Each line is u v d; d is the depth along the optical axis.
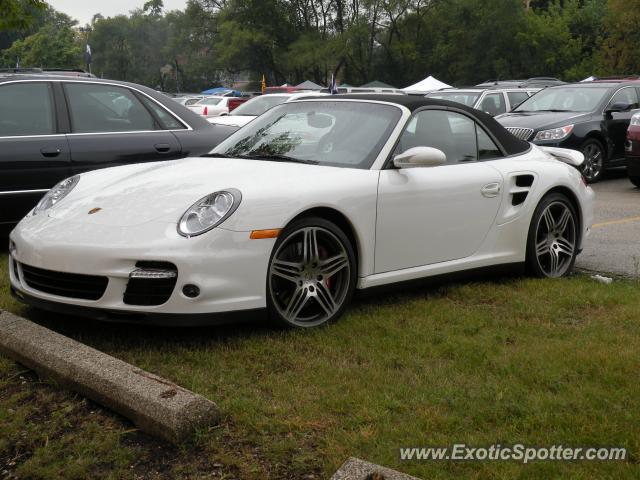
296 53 61.56
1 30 5.93
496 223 5.12
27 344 3.55
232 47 62.59
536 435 2.89
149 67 94.62
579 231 5.70
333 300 4.27
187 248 3.68
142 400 2.95
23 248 4.06
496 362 3.63
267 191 3.97
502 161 5.27
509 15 55.41
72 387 3.28
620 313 4.51
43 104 6.22
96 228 3.88
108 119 6.45
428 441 2.82
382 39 63.53
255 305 3.88
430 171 4.75
